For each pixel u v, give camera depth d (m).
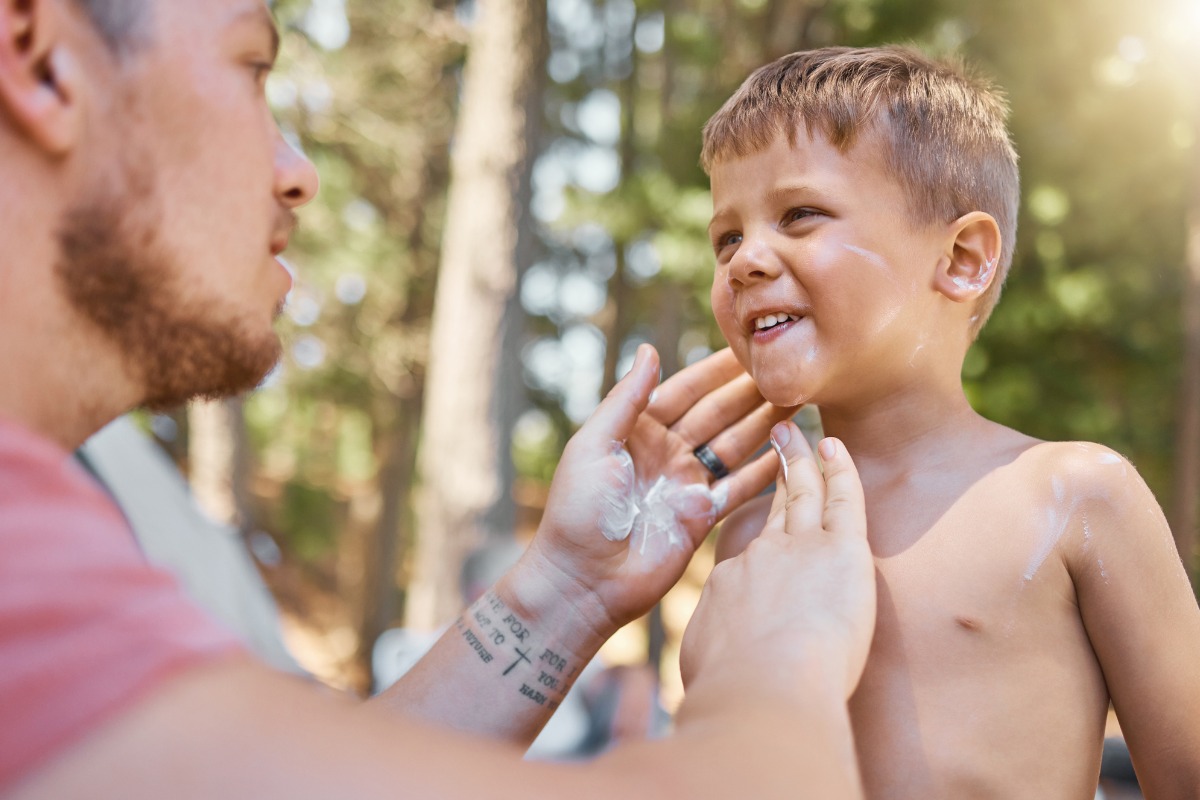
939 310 1.31
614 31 10.65
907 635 1.15
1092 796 1.10
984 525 1.18
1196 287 5.89
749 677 0.78
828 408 1.37
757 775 0.60
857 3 6.68
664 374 8.95
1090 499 1.14
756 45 8.15
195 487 10.51
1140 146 6.51
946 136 1.32
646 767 0.58
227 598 3.65
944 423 1.30
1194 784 1.07
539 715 1.28
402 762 0.50
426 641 4.54
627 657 11.09
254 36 0.85
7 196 0.70
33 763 0.47
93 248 0.74
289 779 0.48
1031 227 6.55
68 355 0.76
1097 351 7.55
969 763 1.08
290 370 10.88
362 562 16.19
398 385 12.16
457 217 6.74
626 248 10.18
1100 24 6.37
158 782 0.47
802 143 1.28
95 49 0.74
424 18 8.95
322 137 9.39
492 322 6.54
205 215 0.80
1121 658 1.11
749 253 1.27
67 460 0.61
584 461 1.33
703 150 1.46
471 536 6.39
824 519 1.08
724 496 1.38
